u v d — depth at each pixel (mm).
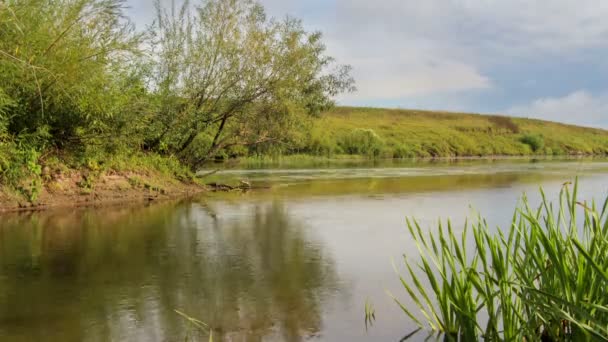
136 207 12609
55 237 8789
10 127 11117
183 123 16391
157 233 9258
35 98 10781
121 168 14359
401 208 12766
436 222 10555
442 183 20266
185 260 7289
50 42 10477
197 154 18094
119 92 12281
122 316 5035
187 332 4633
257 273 6621
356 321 4895
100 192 13289
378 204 13531
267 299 5566
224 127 18828
